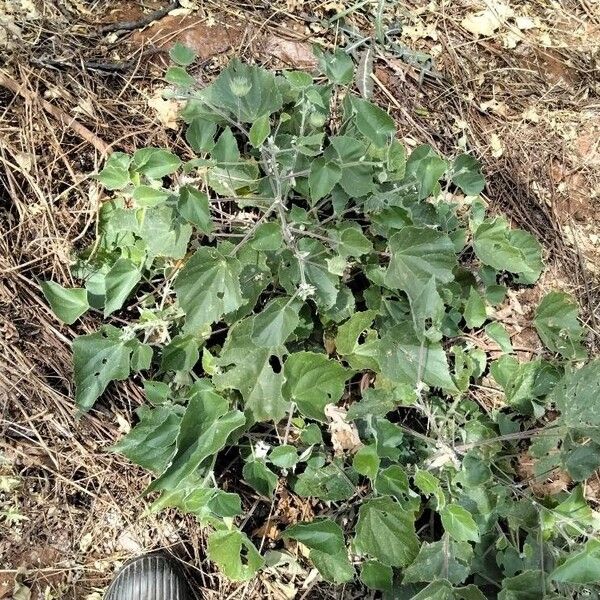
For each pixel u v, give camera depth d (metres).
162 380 1.80
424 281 1.70
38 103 1.91
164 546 1.73
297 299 1.63
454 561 1.54
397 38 2.42
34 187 1.85
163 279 1.86
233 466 1.78
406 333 1.64
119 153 1.73
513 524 1.69
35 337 1.77
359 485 1.83
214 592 1.72
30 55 1.96
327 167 1.63
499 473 1.80
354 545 1.56
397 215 1.73
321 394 1.56
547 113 2.48
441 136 2.30
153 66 2.09
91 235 1.87
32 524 1.66
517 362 1.84
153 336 1.78
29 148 1.88
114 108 2.00
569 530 1.62
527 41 2.62
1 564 1.61
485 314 1.90
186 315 1.56
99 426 1.75
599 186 2.43
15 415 1.71
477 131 2.36
